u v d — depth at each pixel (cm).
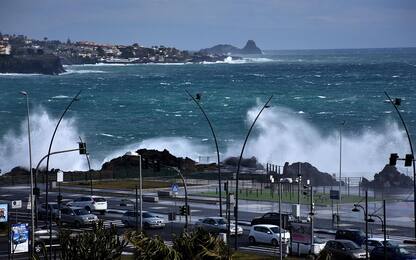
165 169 18225
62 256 4494
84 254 4459
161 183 16512
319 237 10100
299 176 12488
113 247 4556
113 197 15050
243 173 17588
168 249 4028
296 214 9500
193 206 13638
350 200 14088
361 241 9431
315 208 13100
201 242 4103
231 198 11625
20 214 12731
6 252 9256
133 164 19112
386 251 8612
